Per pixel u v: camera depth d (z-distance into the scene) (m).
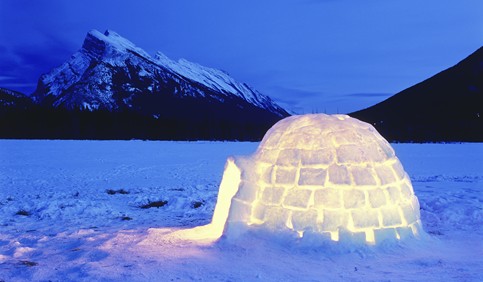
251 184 6.29
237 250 5.71
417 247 5.97
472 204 9.88
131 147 37.28
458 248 6.26
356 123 6.66
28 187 15.57
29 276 5.12
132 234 7.66
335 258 5.48
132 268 5.18
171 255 5.68
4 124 62.72
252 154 6.86
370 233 5.86
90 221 9.64
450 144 42.38
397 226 6.04
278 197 6.06
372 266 5.25
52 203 11.27
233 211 6.09
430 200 10.39
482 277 4.82
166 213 10.63
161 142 47.09
